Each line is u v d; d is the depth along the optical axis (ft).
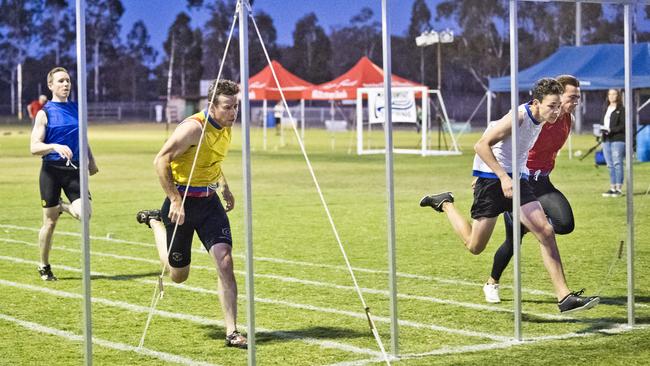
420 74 321.52
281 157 108.06
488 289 27.61
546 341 22.57
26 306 27.68
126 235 44.11
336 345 22.47
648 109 189.88
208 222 23.17
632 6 24.04
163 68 369.50
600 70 90.89
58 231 45.85
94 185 72.28
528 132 24.85
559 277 24.23
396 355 21.12
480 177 26.17
